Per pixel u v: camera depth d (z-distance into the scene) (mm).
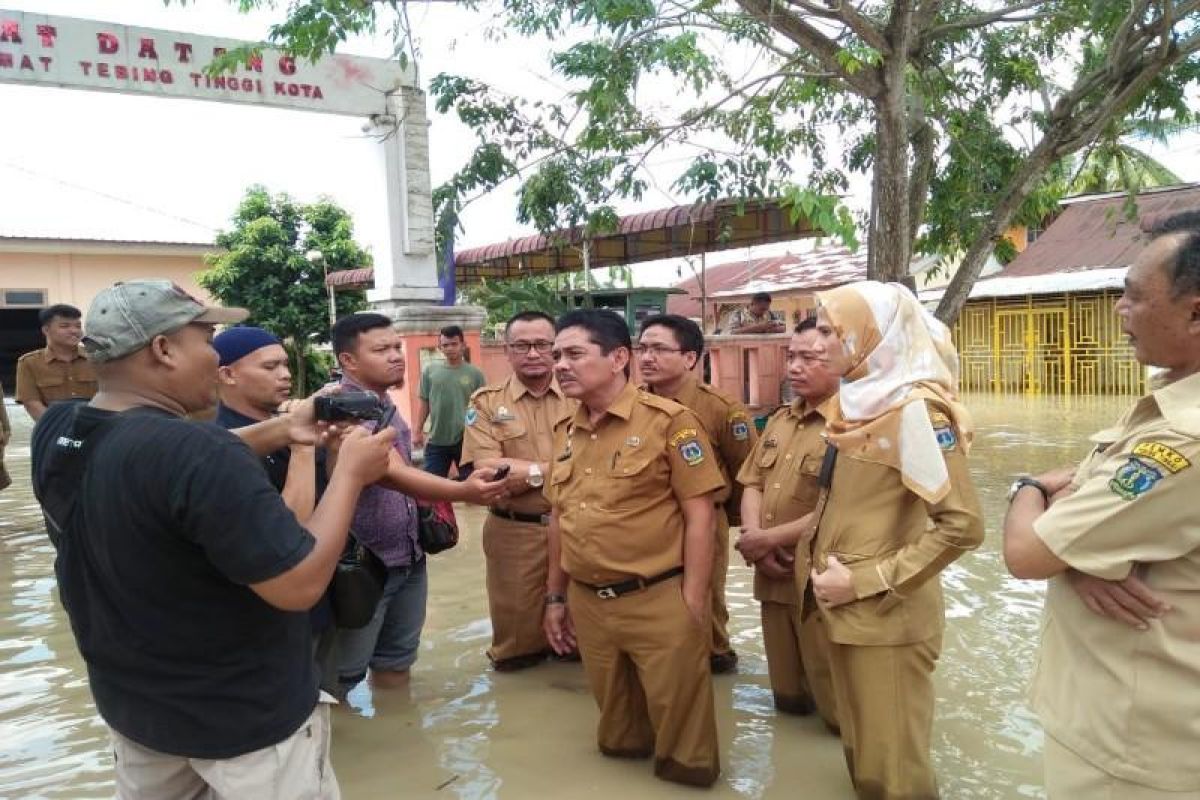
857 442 2654
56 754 3529
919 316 2715
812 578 2809
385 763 3387
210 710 1943
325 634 3326
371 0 5477
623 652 3219
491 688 4133
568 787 3184
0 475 7332
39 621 5207
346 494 2064
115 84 8523
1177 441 1696
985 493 7922
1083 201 19500
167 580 1875
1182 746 1753
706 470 3059
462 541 6969
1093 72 6832
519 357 4281
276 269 18344
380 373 3740
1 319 19422
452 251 11086
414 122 9953
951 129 7785
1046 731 1985
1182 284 1710
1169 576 1760
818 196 5660
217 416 3281
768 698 3967
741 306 17797
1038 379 18516
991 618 4828
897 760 2711
